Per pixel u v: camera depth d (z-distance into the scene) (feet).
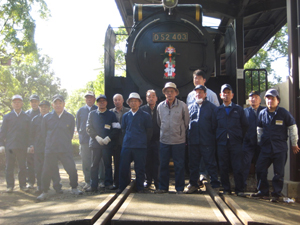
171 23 24.79
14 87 51.26
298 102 18.79
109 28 26.81
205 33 24.59
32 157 21.40
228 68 29.76
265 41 44.01
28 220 12.32
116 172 20.06
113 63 28.73
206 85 26.78
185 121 17.63
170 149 17.75
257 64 83.51
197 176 17.83
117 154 20.17
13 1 39.09
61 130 18.57
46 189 18.12
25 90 86.99
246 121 17.62
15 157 21.48
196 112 18.13
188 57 24.45
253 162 23.88
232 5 30.66
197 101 17.97
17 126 20.74
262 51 85.46
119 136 20.24
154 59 24.49
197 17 25.70
